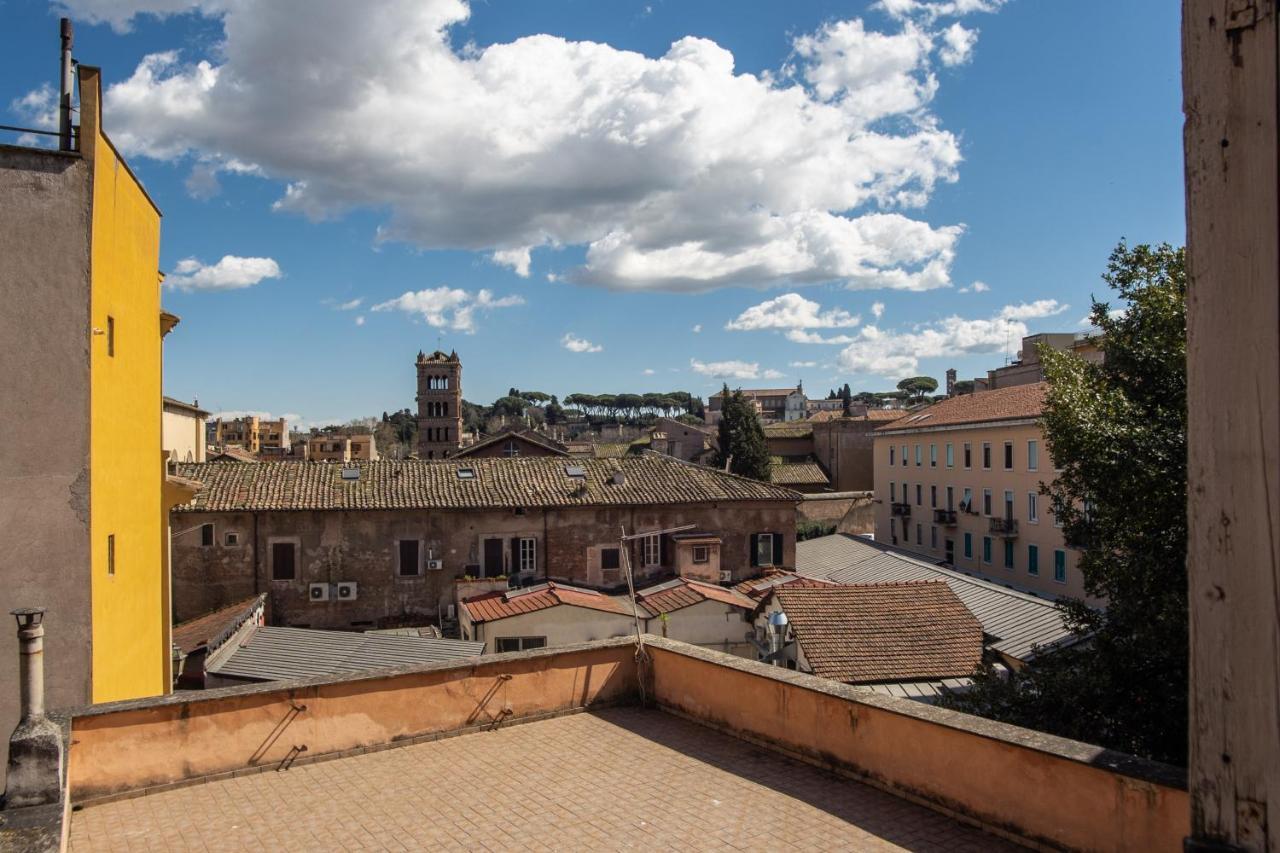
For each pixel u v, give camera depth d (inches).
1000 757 253.6
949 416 1964.8
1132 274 709.9
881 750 294.0
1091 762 227.6
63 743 267.1
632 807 287.4
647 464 1434.5
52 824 218.2
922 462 2048.5
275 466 1296.8
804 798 289.4
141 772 303.1
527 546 1272.1
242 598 1184.2
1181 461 601.3
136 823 280.7
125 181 429.1
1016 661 780.0
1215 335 122.8
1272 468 116.8
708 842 260.5
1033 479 1589.6
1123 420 653.3
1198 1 124.9
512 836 268.2
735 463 2420.0
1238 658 120.4
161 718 307.7
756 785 302.8
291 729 329.4
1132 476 613.6
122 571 425.1
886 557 1427.2
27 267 359.3
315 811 288.8
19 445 356.2
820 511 2129.7
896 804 281.9
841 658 749.3
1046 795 239.9
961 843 252.2
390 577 1226.0
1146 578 599.8
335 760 335.9
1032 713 613.9
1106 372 722.2
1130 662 595.5
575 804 291.1
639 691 406.9
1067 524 715.4
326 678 338.0
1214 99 122.9
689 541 1288.1
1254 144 118.8
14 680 351.3
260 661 761.0
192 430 1557.6
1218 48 122.5
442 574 1238.9
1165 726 579.5
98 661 375.2
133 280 449.1
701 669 375.6
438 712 359.6
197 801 297.6
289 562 1201.4
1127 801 219.5
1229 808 121.6
